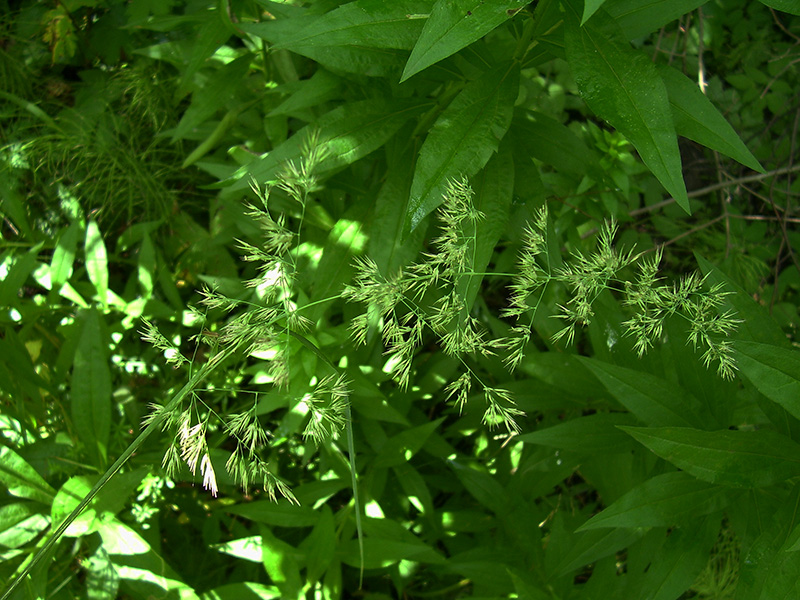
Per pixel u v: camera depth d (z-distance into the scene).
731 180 0.79
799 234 0.78
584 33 0.33
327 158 0.39
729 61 0.83
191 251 0.56
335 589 0.42
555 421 0.50
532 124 0.44
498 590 0.43
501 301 0.66
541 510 0.55
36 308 0.48
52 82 0.63
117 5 0.63
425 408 0.58
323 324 0.44
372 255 0.39
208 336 0.34
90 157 0.57
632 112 0.31
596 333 0.43
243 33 0.46
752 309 0.35
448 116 0.34
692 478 0.36
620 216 0.57
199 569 0.50
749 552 0.33
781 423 0.35
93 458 0.41
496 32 0.51
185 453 0.31
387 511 0.51
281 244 0.34
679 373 0.39
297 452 0.53
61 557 0.40
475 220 0.35
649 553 0.40
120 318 0.53
